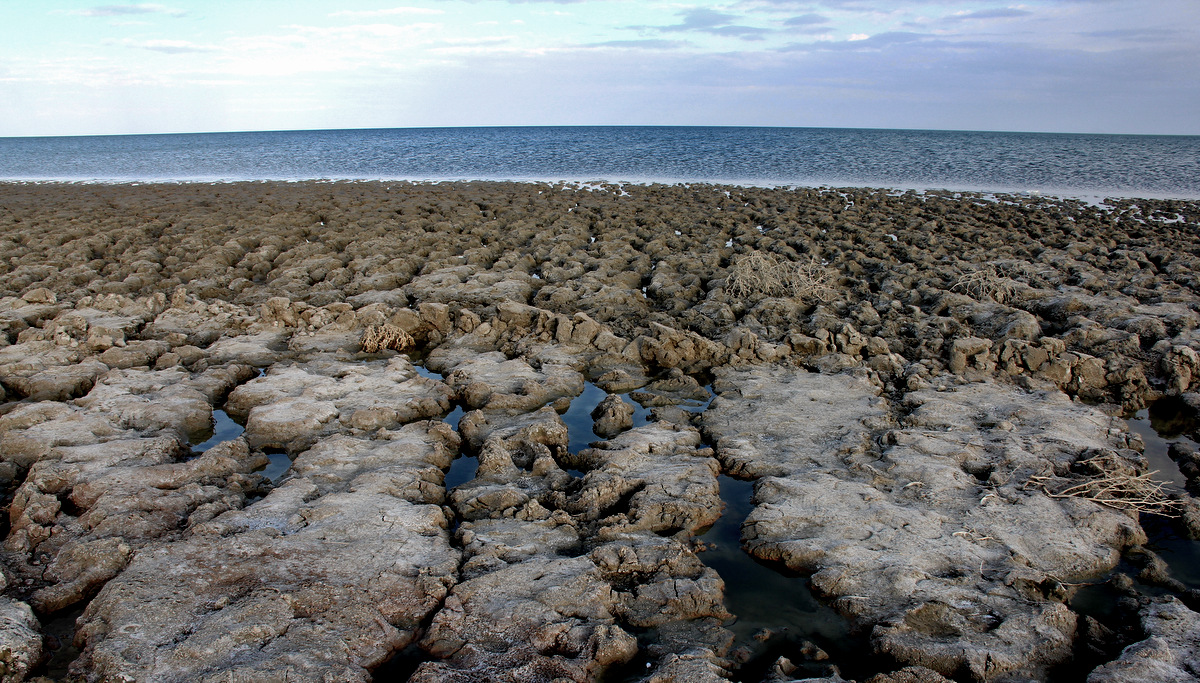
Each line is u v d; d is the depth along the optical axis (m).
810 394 11.91
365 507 8.40
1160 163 57.16
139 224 26.47
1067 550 7.71
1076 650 6.50
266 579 7.02
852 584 7.16
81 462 9.34
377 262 20.03
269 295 17.62
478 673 6.02
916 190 39.97
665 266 20.27
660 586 7.17
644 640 6.61
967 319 15.60
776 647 6.58
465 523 8.34
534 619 6.56
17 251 21.69
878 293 17.86
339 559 7.38
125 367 13.16
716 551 8.06
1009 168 52.69
